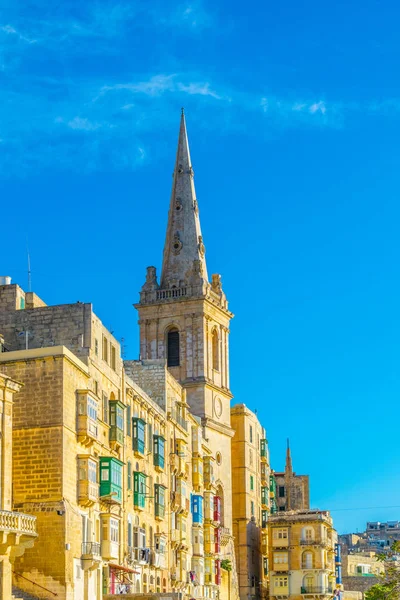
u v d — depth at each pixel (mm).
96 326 74375
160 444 89250
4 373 65750
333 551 147500
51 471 63969
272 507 157125
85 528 67438
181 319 126250
